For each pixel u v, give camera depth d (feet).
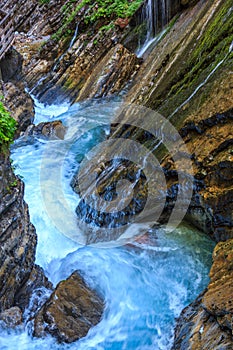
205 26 24.97
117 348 13.55
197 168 16.62
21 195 15.71
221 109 16.60
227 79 17.46
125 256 17.13
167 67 25.88
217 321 11.84
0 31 29.63
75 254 17.51
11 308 14.10
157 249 17.21
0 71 30.37
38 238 18.24
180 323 13.67
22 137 27.99
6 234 14.26
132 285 15.80
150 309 14.82
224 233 15.93
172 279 16.01
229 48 19.24
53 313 14.06
